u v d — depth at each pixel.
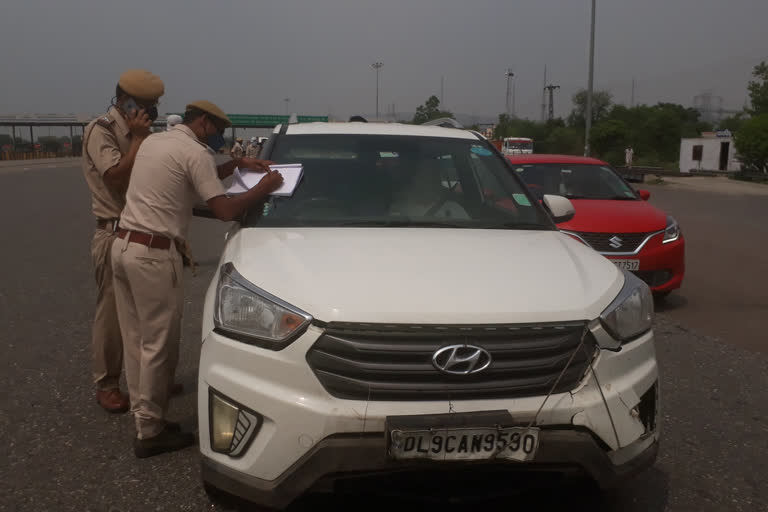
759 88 50.31
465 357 2.32
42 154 65.62
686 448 3.51
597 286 2.66
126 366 3.34
